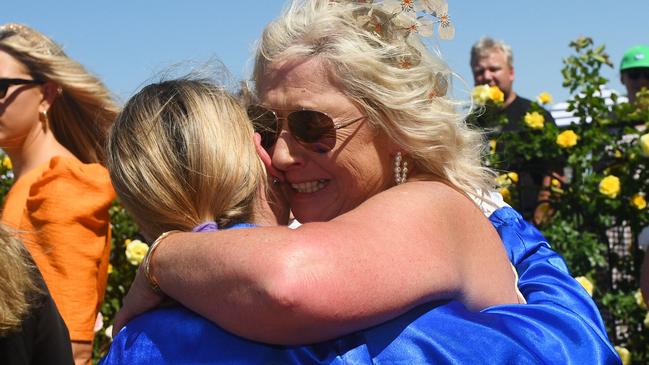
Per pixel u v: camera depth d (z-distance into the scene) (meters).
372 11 1.79
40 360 2.28
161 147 1.61
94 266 2.95
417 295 1.44
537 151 4.42
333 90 1.75
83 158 3.31
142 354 1.53
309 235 1.41
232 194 1.62
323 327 1.39
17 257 2.17
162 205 1.60
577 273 4.27
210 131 1.62
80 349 2.89
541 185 4.59
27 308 2.18
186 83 1.70
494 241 1.73
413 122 1.74
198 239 1.50
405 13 1.83
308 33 1.77
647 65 5.32
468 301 1.61
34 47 3.17
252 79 1.88
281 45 1.79
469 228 1.65
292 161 1.80
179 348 1.50
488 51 5.76
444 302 1.54
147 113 1.64
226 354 1.47
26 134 3.19
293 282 1.34
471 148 1.87
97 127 3.28
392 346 1.47
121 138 1.65
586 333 1.60
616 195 4.24
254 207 1.70
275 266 1.35
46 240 2.87
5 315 2.11
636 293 4.14
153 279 1.54
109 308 4.57
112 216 4.61
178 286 1.49
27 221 2.91
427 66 1.81
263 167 1.72
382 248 1.44
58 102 3.24
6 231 2.18
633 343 4.18
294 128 1.77
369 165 1.79
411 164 1.81
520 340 1.53
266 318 1.38
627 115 4.43
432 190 1.63
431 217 1.55
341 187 1.82
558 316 1.62
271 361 1.45
